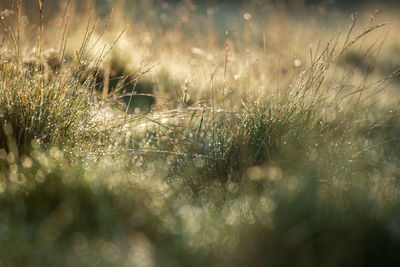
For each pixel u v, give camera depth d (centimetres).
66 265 258
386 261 265
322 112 481
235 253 278
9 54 458
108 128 451
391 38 1554
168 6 1170
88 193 315
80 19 835
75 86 438
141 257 271
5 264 257
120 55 751
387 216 291
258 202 335
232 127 440
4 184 318
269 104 463
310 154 428
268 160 415
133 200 323
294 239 274
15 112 381
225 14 1912
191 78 610
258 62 590
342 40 914
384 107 639
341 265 264
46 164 336
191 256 277
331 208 297
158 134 507
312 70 462
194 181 404
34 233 281
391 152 532
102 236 287
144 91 700
